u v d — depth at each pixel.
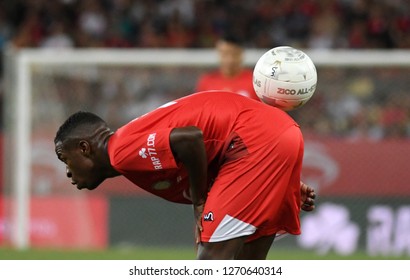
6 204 44.16
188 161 18.66
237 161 19.03
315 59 42.53
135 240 43.28
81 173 19.67
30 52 44.06
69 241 43.44
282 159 19.03
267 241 20.20
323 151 42.44
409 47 58.03
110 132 19.67
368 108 42.62
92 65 44.00
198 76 43.56
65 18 60.03
